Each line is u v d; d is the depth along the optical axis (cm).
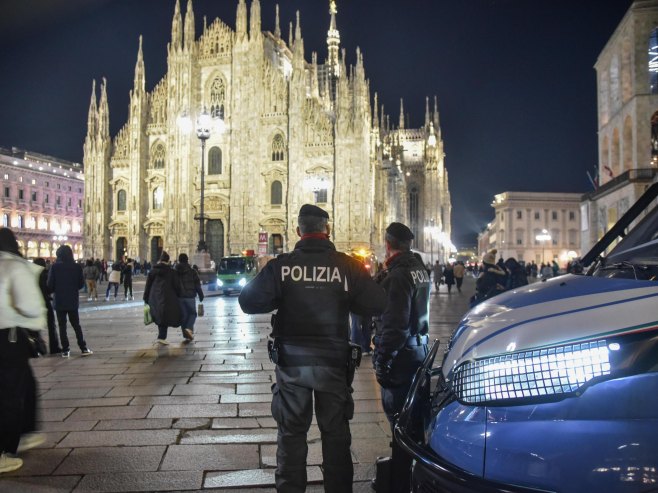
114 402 798
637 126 4312
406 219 11012
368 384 923
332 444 416
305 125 6688
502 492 255
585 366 267
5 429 544
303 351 415
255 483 518
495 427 277
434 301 2931
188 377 972
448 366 337
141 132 7181
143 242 7194
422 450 305
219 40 7125
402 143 12225
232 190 6806
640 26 4312
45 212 9575
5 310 549
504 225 12244
